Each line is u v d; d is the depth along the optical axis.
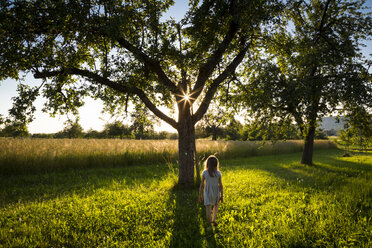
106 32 6.10
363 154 24.34
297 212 4.82
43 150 12.07
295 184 8.03
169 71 8.14
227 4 7.54
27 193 7.35
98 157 13.02
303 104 9.43
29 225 4.41
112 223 4.48
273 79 10.23
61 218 4.83
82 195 6.95
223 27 8.48
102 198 6.46
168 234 3.92
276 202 5.77
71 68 6.48
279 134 12.56
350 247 3.32
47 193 7.35
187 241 3.71
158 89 6.65
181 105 7.84
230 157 19.64
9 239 3.84
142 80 7.57
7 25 5.78
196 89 7.96
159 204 5.76
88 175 10.54
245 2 7.09
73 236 3.95
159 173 11.12
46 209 5.45
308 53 9.58
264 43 9.16
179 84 7.93
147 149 15.18
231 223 4.37
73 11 6.01
